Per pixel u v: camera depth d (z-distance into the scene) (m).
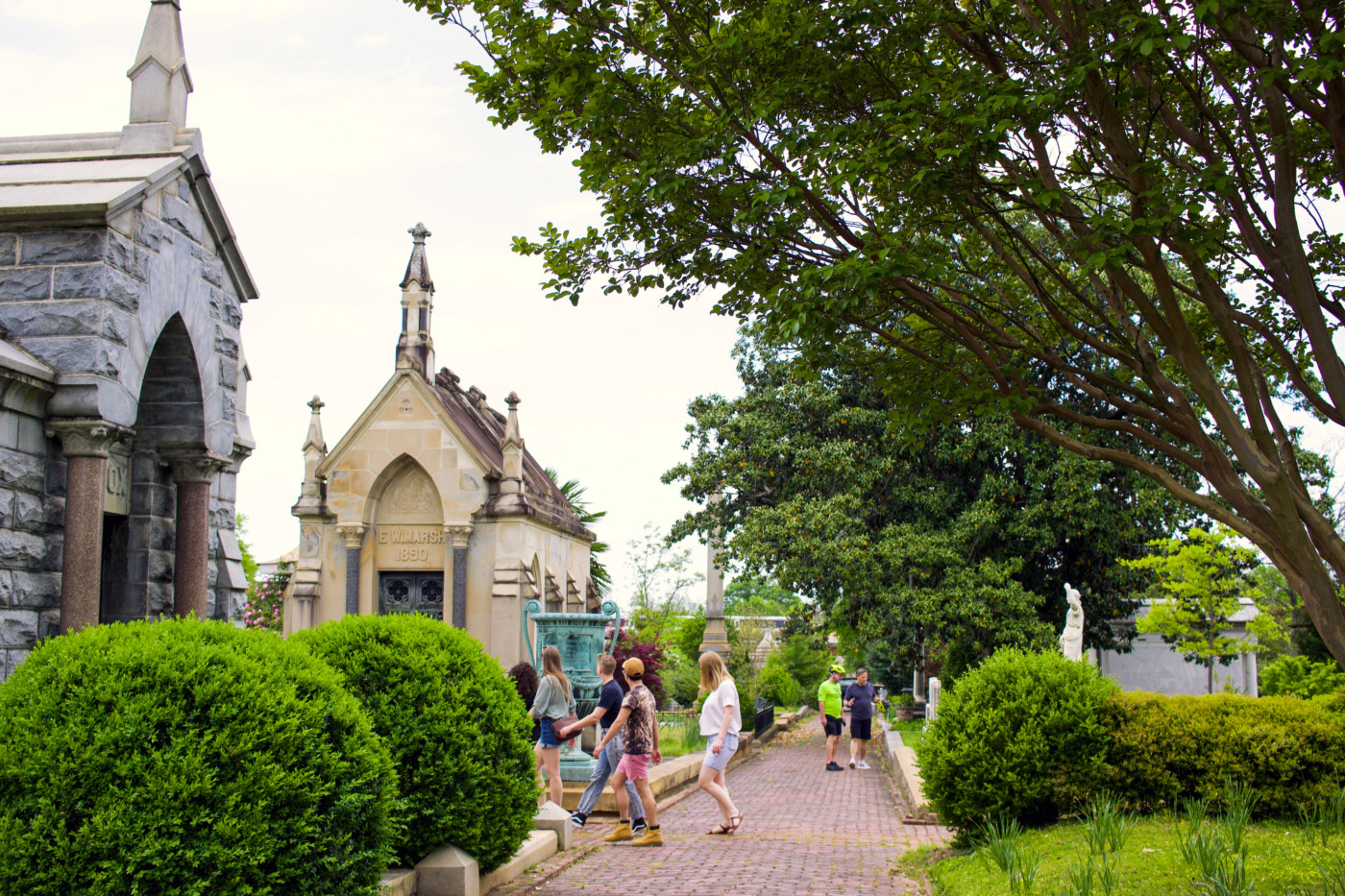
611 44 7.81
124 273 8.96
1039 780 9.38
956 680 10.29
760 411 28.41
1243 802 8.62
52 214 8.56
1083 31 6.92
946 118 6.75
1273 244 8.22
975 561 26.64
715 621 29.75
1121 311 7.85
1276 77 6.25
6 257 8.73
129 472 10.35
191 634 5.64
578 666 13.59
